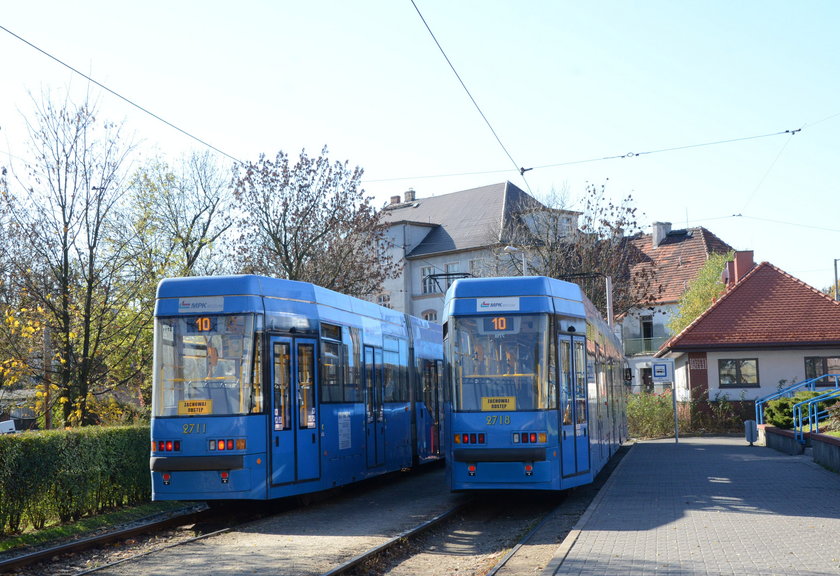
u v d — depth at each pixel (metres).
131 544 13.70
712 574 9.43
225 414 15.10
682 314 58.62
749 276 45.97
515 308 16.03
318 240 34.94
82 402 23.25
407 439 22.42
